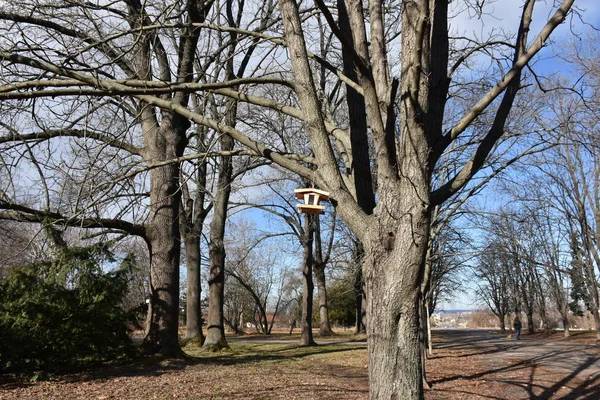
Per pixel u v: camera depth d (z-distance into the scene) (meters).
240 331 49.41
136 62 10.70
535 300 50.28
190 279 20.88
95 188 7.25
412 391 4.36
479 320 80.31
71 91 6.14
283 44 6.56
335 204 5.09
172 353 13.41
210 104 11.23
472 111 5.15
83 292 11.28
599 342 28.98
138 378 10.73
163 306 13.50
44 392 9.04
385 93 5.30
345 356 17.86
